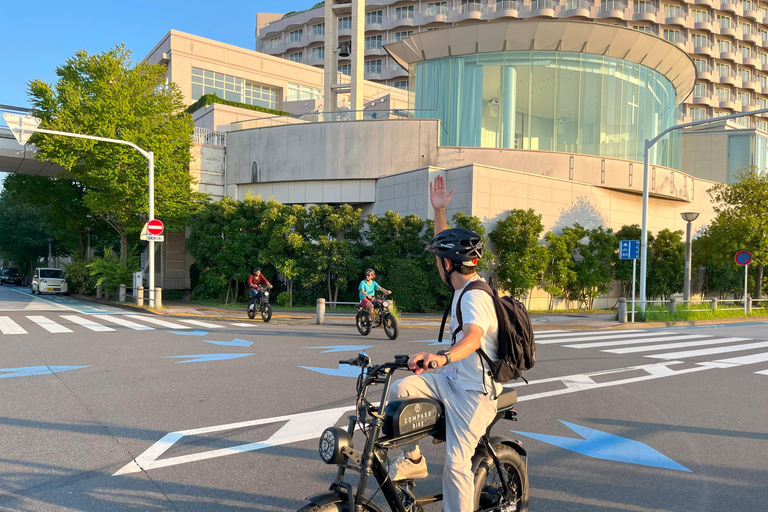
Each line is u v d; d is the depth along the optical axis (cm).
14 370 758
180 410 559
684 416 591
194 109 3697
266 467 407
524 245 2131
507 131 2914
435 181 350
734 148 4400
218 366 807
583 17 6412
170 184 2411
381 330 1422
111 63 2302
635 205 2889
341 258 2108
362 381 252
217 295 2609
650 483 399
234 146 3030
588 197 2617
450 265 269
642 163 2841
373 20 7175
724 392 719
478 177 2189
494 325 258
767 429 548
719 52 6838
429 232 2098
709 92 6900
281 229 2197
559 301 2416
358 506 232
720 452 472
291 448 450
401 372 779
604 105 2953
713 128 4694
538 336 1346
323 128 2775
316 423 519
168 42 4100
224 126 3372
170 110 2483
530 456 452
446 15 6738
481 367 261
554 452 462
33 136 2280
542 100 2906
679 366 909
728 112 7075
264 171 2912
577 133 2920
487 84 2941
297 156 2825
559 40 2866
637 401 655
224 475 389
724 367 909
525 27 2839
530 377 790
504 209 2273
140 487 366
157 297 1978
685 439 508
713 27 6725
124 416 534
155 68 2497
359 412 247
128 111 2270
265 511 332
